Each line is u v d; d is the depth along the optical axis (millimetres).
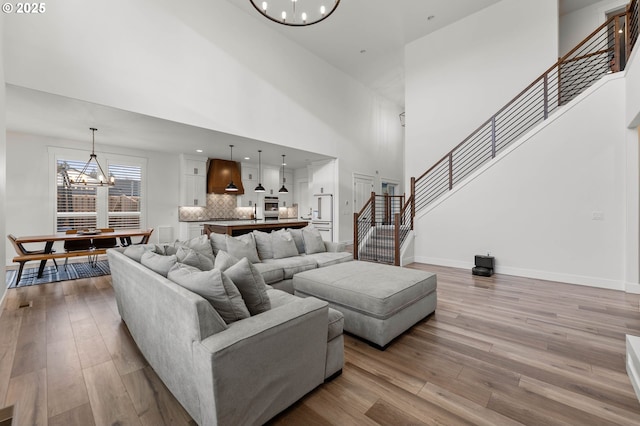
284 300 2098
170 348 1627
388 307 2271
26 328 2668
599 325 2686
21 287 4000
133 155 6812
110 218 6473
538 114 5340
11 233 5254
